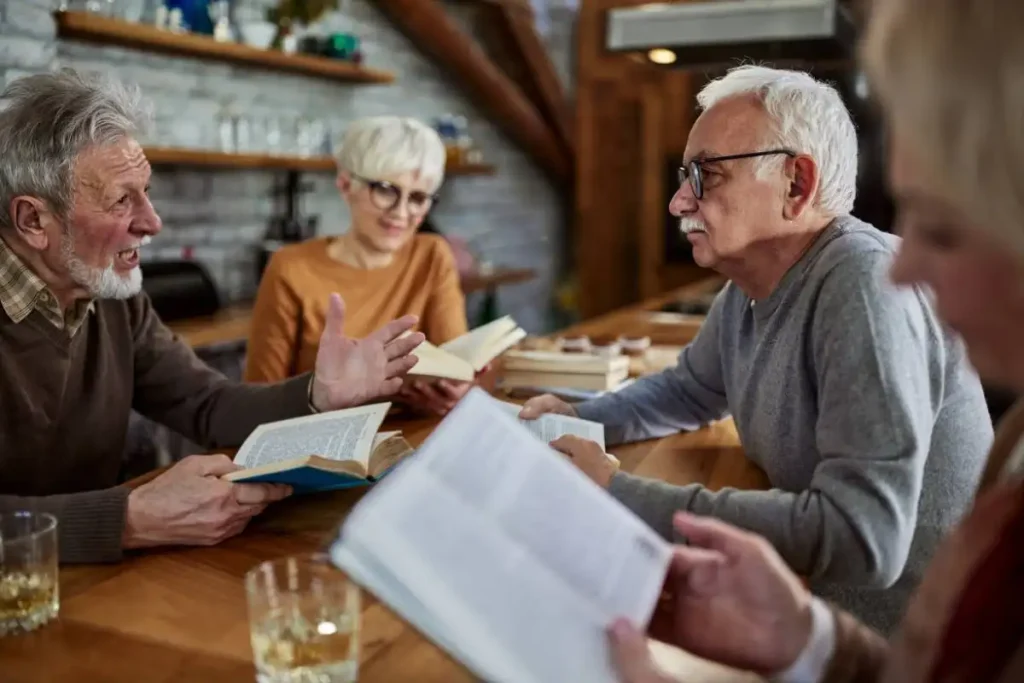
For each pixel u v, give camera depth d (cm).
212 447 174
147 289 296
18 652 89
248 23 344
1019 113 52
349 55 393
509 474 83
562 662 68
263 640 83
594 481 117
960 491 122
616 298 594
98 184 145
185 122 338
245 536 119
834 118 125
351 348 163
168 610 98
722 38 305
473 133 531
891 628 124
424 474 78
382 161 230
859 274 114
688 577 86
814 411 123
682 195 134
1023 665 63
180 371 179
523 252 586
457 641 67
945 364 117
